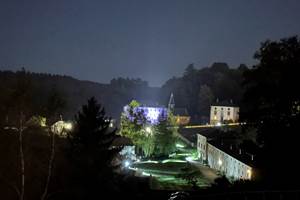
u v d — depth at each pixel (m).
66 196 28.70
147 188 32.09
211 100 134.38
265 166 26.02
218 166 61.12
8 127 25.27
